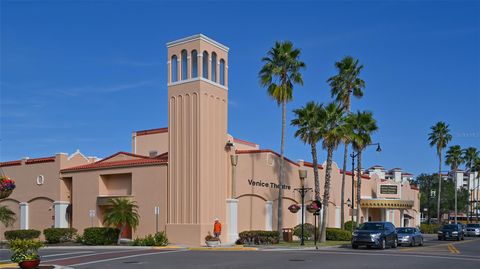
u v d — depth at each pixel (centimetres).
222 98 3984
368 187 6300
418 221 7512
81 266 2197
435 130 7806
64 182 4494
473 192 13150
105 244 3744
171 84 3919
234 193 3969
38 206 4622
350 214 5809
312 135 4062
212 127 3853
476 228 6475
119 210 3712
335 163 5491
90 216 4191
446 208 11075
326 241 4122
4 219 4353
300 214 4709
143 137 5069
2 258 2691
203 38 3834
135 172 4034
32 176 4675
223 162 3944
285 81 3928
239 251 3069
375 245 3309
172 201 3800
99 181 4225
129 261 2398
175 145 3841
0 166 4906
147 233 3906
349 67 4625
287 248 3291
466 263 2305
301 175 4025
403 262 2316
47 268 2108
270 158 4359
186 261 2356
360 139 4731
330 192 5316
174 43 3947
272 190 4350
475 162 9694
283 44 3928
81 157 4647
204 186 3706
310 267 2067
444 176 12400
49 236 4091
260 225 4219
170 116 3900
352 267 2072
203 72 3872
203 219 3666
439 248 3556
